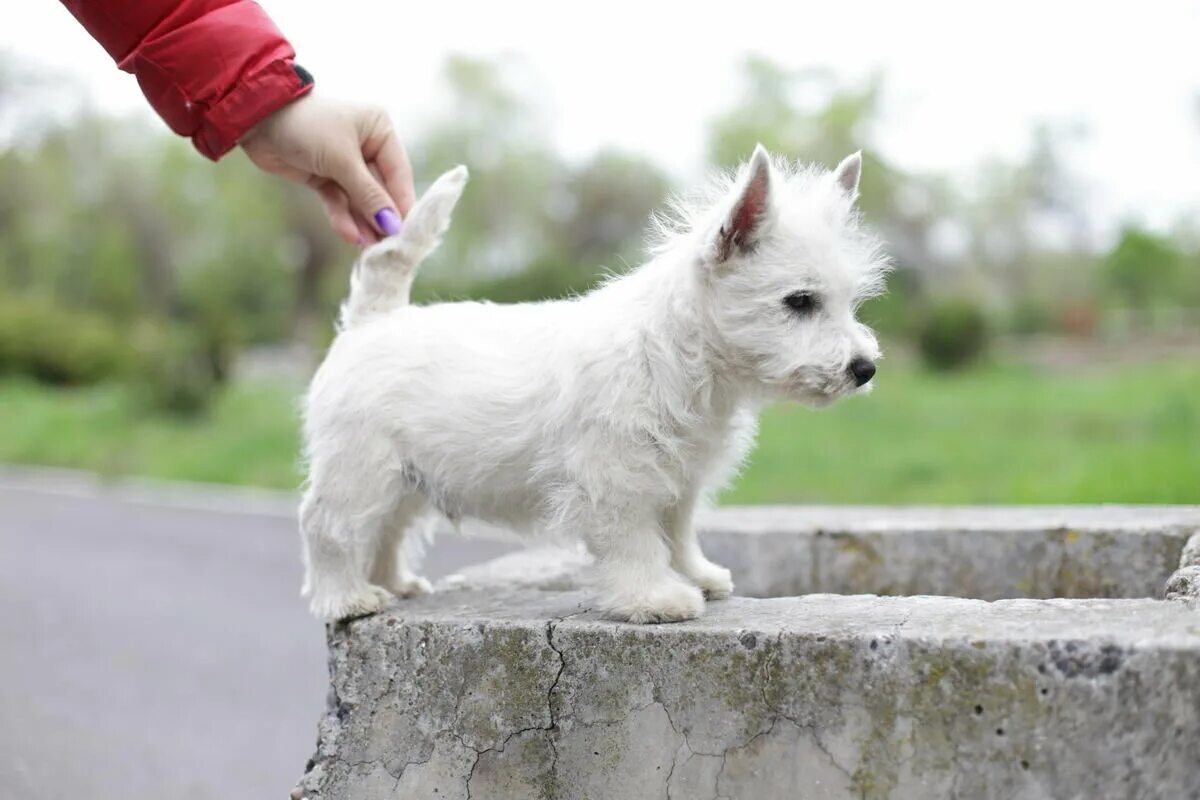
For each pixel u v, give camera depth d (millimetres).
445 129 8031
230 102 1144
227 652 1828
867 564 1301
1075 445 3277
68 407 6102
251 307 9023
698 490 1099
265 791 1349
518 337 1086
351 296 1155
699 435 1054
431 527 1210
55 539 2898
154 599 2213
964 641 921
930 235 7473
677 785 985
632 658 996
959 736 922
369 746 1065
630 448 1031
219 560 2590
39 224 9945
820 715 950
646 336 1039
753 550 1330
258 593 2262
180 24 1145
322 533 1100
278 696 1639
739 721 970
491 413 1069
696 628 985
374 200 1172
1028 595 1247
